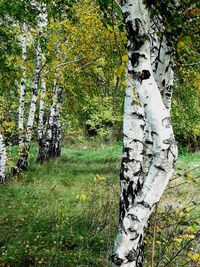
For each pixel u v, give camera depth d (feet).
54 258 23.40
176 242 17.48
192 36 13.43
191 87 44.68
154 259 20.76
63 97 76.48
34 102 53.83
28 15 32.12
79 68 58.95
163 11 12.41
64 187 44.01
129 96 17.93
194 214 31.60
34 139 90.48
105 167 59.41
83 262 23.31
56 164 61.36
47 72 54.08
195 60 17.12
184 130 59.26
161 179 11.93
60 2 30.99
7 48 33.47
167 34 13.20
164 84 15.14
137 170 17.90
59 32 51.47
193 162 66.74
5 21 33.55
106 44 50.21
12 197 38.45
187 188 39.47
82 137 99.09
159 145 11.80
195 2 13.08
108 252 23.04
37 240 26.50
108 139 94.22
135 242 12.44
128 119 18.01
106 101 69.46
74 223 29.58
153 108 11.87
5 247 24.89
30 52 62.44
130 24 12.32
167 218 19.88
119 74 13.96
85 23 51.49
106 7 14.99
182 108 52.21
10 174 50.72
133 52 12.31
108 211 29.68
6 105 50.21
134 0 12.34
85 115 79.20
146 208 12.14
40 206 34.60
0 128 46.42
